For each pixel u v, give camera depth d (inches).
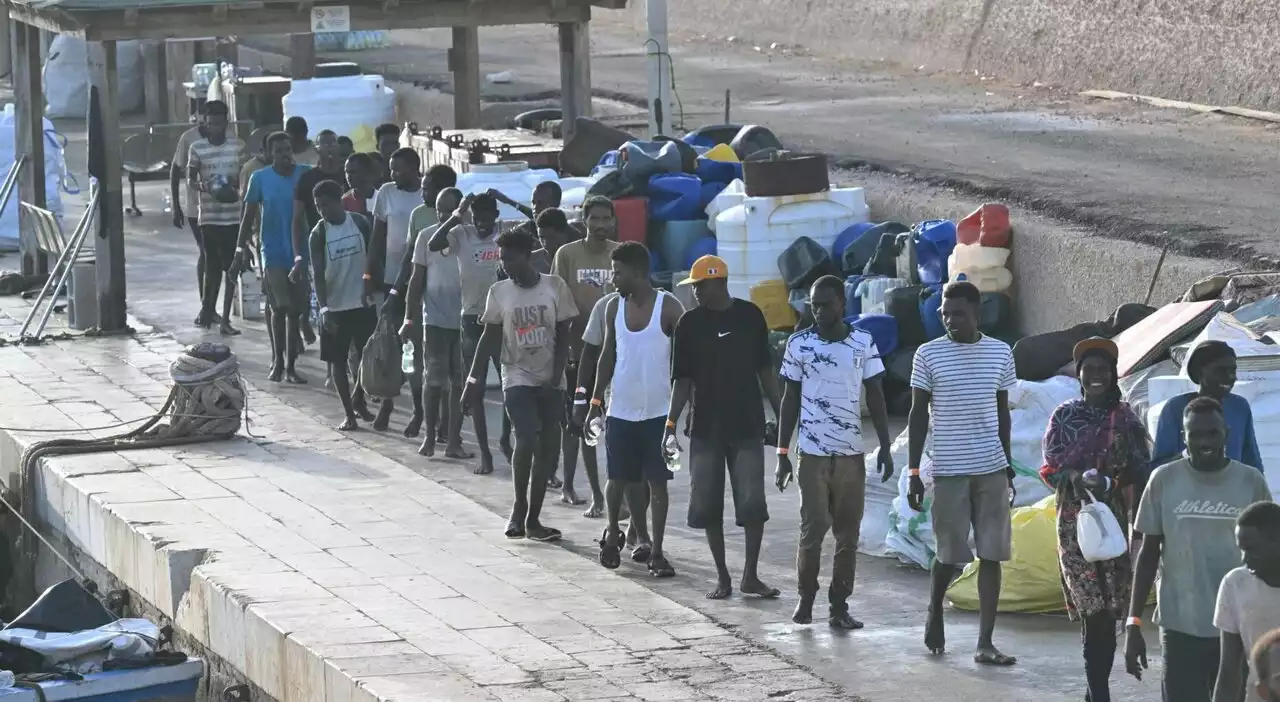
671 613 1352.1
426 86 3937.0
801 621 1338.6
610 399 1491.1
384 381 1945.1
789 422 1327.5
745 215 2129.7
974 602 1366.9
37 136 2822.3
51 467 1838.1
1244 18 2950.3
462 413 1819.6
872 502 1533.0
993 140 2733.8
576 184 2336.4
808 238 2123.5
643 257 1454.2
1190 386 1403.8
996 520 1237.1
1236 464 997.2
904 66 3937.0
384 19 2556.6
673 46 4719.5
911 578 1464.1
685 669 1210.6
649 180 2266.2
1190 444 998.4
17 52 2800.2
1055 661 1240.2
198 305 2714.1
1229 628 906.1
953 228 2048.5
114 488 1745.8
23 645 1441.9
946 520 1241.4
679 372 1401.3
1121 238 1956.2
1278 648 761.0
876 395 1312.7
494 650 1253.1
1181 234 1934.1
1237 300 1656.0
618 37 4985.2
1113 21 3275.1
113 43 2455.7
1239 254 1838.1
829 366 1309.1
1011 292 2047.2
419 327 1959.9
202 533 1585.9
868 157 2618.1
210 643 1443.2
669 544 1573.6
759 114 3240.7
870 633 1312.7
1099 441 1135.0
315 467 1838.1
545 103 3661.4
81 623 1501.0
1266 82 2891.2
